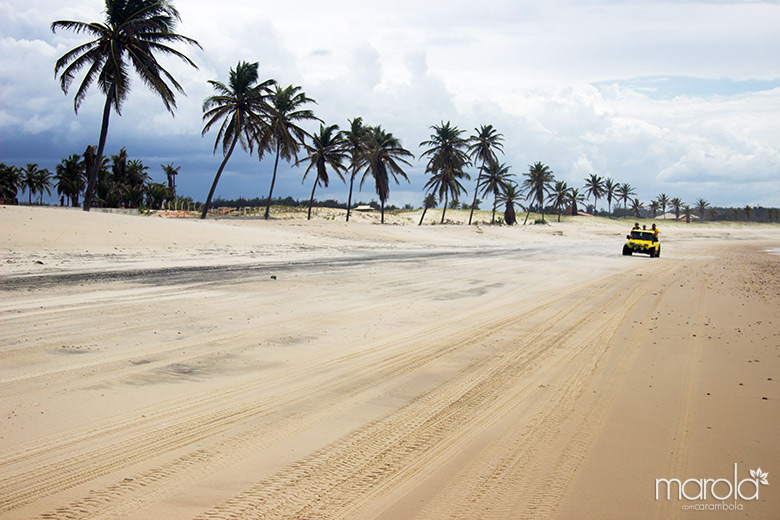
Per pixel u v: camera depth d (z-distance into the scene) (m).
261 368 7.12
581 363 7.73
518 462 4.40
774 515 3.58
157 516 3.49
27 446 4.52
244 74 45.31
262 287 14.52
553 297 14.70
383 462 4.37
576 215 150.38
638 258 33.41
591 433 5.04
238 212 85.81
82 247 21.62
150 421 5.15
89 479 3.98
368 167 69.00
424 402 5.92
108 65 33.62
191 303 11.73
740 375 7.11
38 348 7.67
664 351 8.51
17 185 97.62
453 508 3.65
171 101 35.81
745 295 15.81
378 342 8.84
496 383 6.70
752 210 194.12
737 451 4.63
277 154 54.53
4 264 16.56
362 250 32.31
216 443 4.68
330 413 5.51
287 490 3.87
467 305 12.95
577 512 3.61
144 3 34.12
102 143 34.66
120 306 11.03
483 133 85.56
